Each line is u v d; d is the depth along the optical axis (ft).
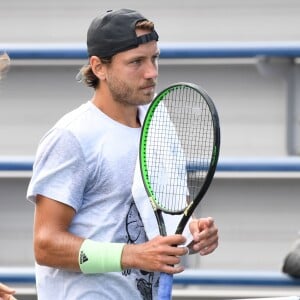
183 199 32.78
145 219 32.68
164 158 33.01
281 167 52.21
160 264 30.66
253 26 56.70
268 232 55.52
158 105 33.06
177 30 57.06
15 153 57.00
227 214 55.57
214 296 54.49
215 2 56.85
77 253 31.86
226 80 56.08
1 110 56.90
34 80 56.70
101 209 32.78
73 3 57.36
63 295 33.01
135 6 57.26
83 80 33.50
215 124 30.25
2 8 57.62
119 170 32.63
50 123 56.90
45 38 57.57
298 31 56.54
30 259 56.49
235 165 52.39
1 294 36.17
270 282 51.62
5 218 56.54
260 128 56.08
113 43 32.04
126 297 32.96
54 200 32.17
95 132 32.60
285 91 55.36
